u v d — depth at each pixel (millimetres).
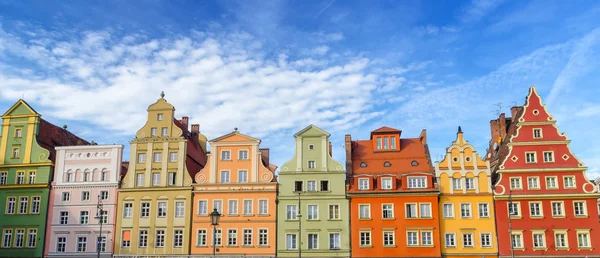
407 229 55625
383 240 55719
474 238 55000
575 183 55531
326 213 57125
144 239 58500
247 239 57344
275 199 58094
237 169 59625
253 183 58719
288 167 59062
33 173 62656
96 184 60969
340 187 57844
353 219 56719
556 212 54938
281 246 56625
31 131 64000
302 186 58312
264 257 55438
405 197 56688
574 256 53438
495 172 59062
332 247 56219
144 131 62125
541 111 58375
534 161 56781
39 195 61594
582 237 54062
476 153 57469
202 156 69250
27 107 64812
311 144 59625
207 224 58156
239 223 57812
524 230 54625
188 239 57656
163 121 62219
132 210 59562
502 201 55688
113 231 59125
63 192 61531
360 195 57219
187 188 59188
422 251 54906
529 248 54156
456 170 57125
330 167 58625
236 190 58750
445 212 56219
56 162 62594
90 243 59219
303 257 56062
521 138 57719
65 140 70438
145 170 60688
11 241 60531
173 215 58656
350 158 60469
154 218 58875
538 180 56000
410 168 59094
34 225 60531
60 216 60656
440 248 54844
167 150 60938
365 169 59625
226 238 57531
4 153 63688
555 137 57312
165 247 57781
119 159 61781
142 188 59844
